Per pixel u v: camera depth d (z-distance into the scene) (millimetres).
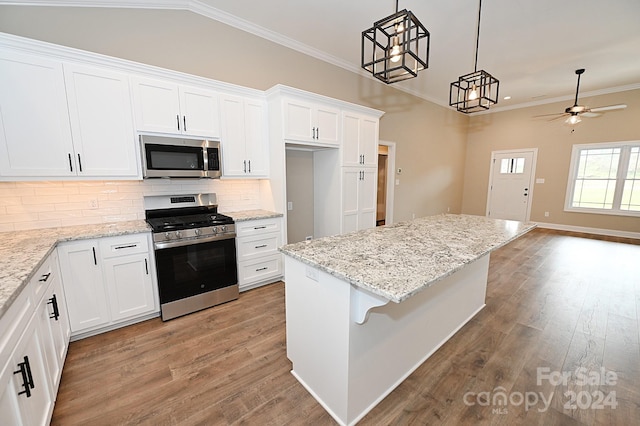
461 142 7254
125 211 2641
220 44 3049
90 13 2352
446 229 2283
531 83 5195
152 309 2420
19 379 1091
